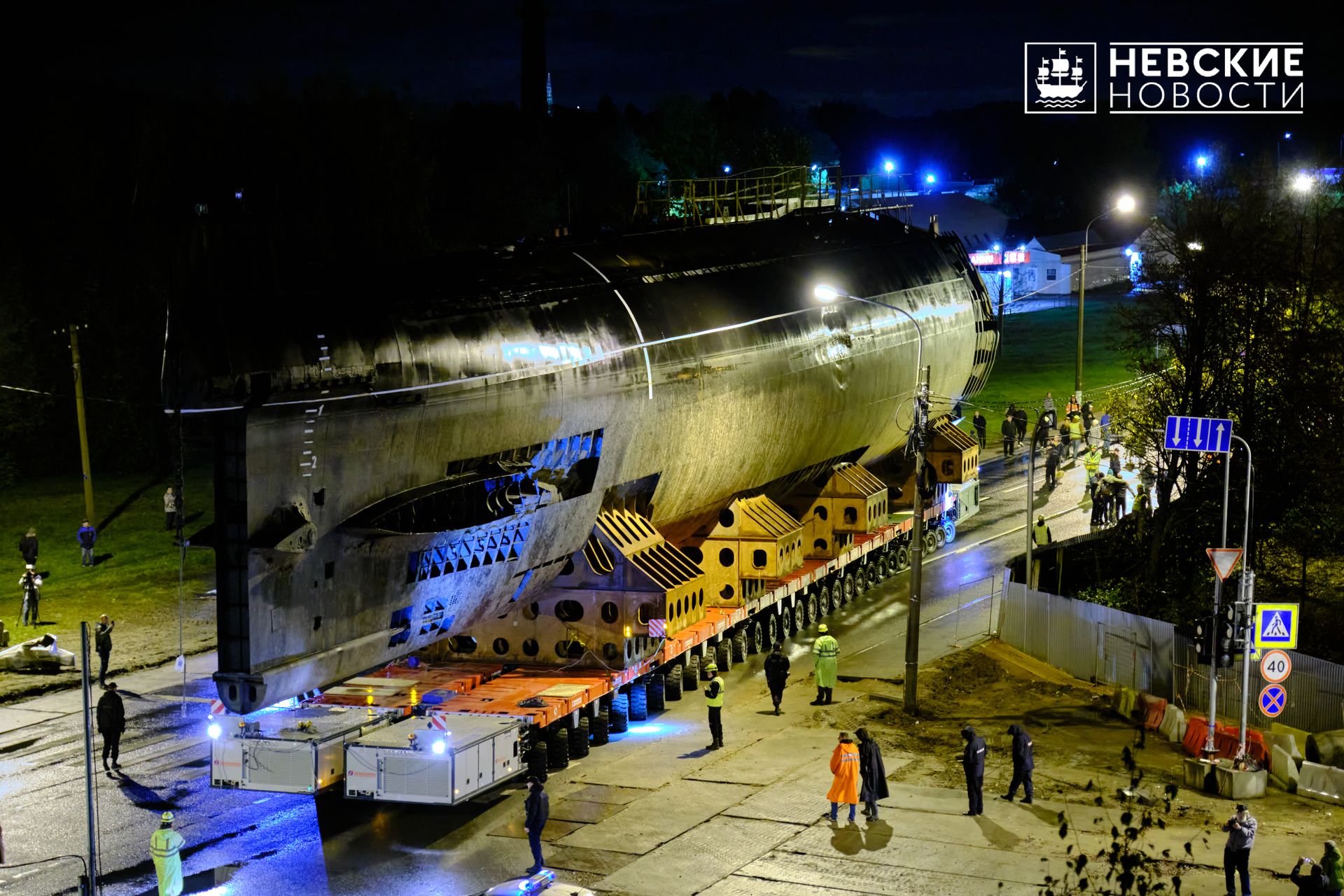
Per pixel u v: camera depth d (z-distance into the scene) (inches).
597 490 986.7
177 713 1071.0
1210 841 817.5
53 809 859.4
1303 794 907.4
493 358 876.0
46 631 1298.0
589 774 927.7
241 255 757.9
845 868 769.6
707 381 1106.7
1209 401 1440.7
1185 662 1089.4
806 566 1336.1
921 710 1078.4
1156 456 1705.2
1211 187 1539.1
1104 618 1169.4
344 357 772.6
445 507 850.8
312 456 749.9
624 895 732.7
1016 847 802.2
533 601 999.0
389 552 804.0
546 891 641.0
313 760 751.1
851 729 1034.7
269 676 735.1
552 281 1010.1
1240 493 1422.2
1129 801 860.0
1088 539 1536.7
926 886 743.1
